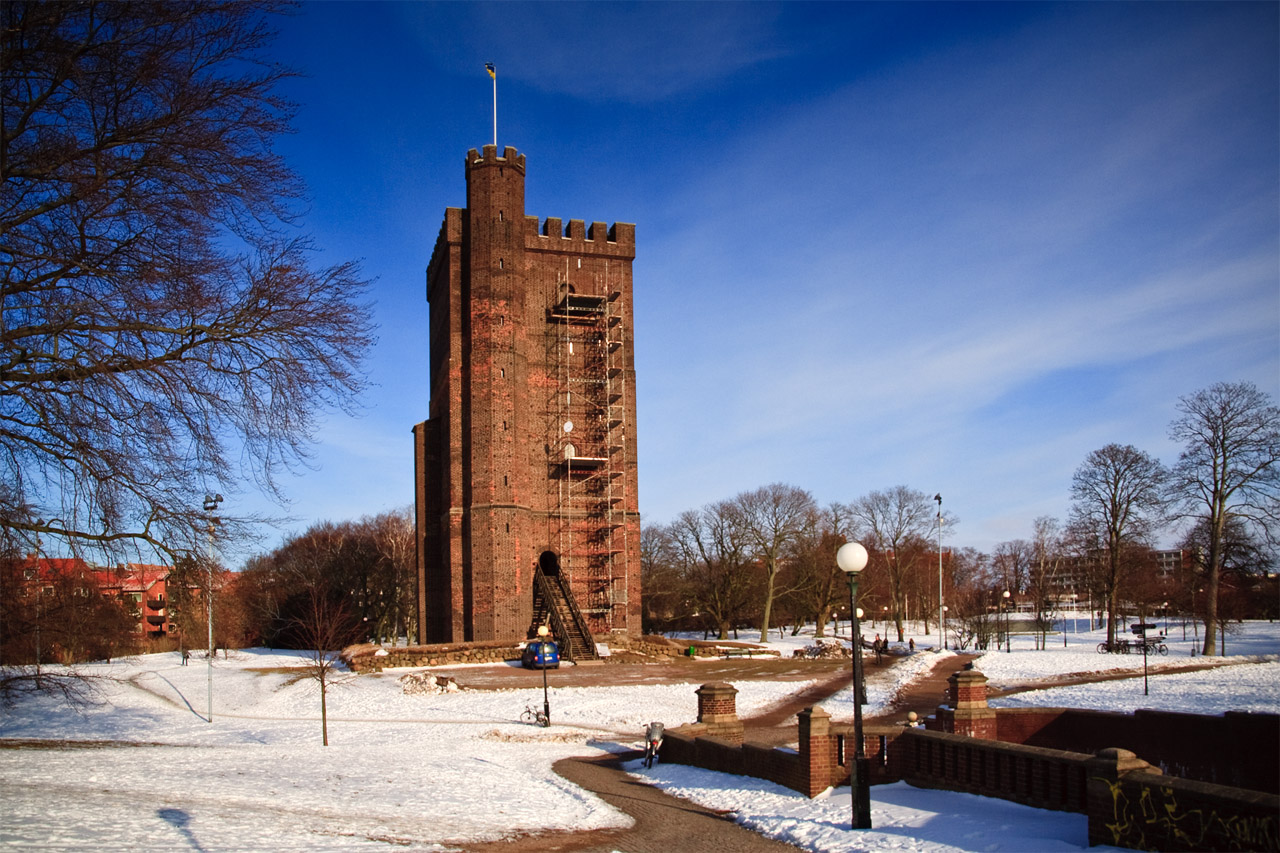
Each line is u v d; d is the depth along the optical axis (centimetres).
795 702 4275
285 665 6388
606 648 6331
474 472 6469
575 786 2228
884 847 1373
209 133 1614
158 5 1550
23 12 1470
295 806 1728
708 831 1667
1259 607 7994
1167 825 1134
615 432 7081
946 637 8706
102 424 1557
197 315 1652
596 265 7244
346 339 1794
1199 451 5991
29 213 1541
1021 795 1547
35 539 1677
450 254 6969
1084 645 7494
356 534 9944
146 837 1298
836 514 9931
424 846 1430
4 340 1473
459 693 4594
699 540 9494
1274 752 1886
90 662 6147
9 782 1814
